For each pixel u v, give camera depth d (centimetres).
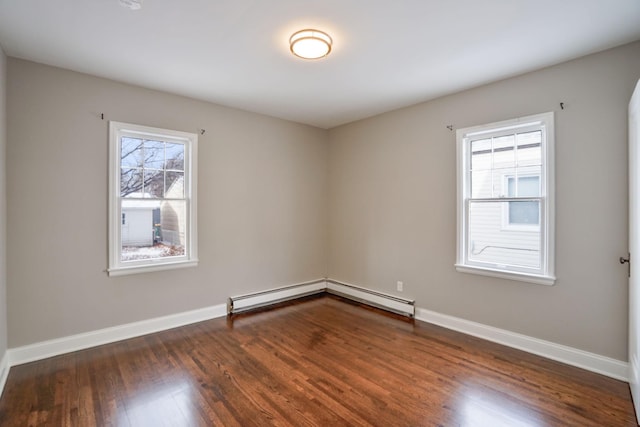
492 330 333
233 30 240
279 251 469
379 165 446
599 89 270
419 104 398
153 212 360
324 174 521
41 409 218
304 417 211
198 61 289
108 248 325
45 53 274
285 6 211
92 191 317
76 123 309
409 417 211
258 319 397
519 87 314
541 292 301
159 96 358
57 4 208
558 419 209
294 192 485
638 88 202
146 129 348
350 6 211
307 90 359
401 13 218
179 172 378
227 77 323
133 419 209
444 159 374
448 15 221
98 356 296
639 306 207
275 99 388
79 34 245
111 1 205
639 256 209
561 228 289
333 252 516
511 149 326
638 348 211
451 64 295
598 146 270
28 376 260
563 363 285
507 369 274
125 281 337
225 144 411
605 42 255
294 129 484
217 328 367
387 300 429
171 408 220
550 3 207
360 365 281
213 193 401
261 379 257
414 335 348
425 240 393
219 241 407
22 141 283
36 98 289
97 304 321
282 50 270
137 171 349
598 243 271
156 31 241
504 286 325
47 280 296
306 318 402
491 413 215
